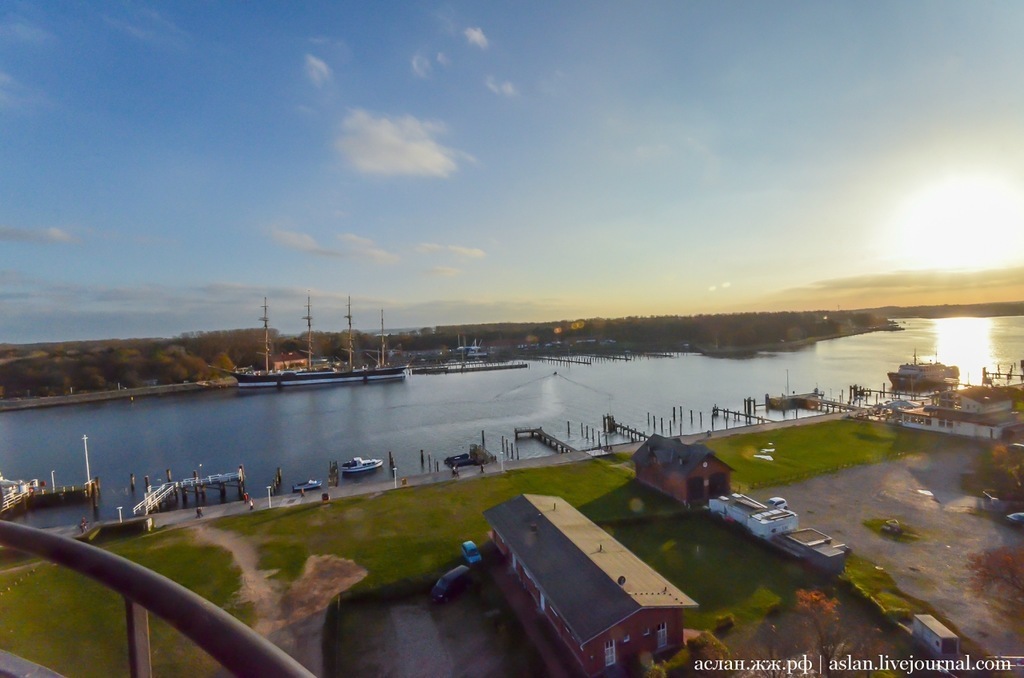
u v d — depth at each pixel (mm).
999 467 41094
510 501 31547
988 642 21188
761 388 103625
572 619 20656
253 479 55656
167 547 32000
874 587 25234
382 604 25344
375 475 56000
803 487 40188
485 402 96812
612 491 40781
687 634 21969
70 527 34625
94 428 80312
